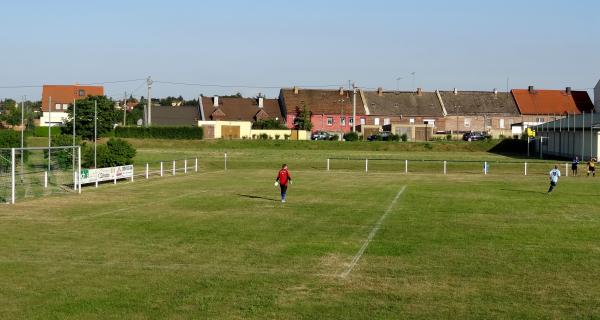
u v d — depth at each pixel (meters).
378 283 15.99
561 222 26.30
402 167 63.38
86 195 35.81
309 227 24.55
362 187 41.72
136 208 29.98
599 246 20.98
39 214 27.70
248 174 53.44
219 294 14.82
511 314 13.45
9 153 53.16
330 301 14.35
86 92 137.50
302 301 14.31
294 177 50.69
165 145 91.94
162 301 14.20
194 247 20.33
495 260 18.72
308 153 82.69
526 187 42.41
